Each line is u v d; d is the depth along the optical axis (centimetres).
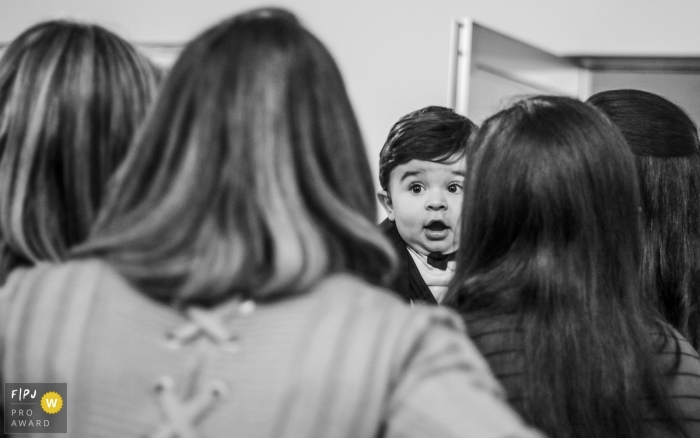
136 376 64
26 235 97
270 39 71
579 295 103
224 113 68
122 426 63
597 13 352
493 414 60
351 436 61
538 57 325
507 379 101
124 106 101
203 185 67
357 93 357
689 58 350
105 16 373
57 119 99
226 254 65
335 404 61
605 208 106
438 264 181
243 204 66
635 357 103
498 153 109
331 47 358
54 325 66
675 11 348
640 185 131
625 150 109
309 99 70
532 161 107
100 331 66
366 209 73
